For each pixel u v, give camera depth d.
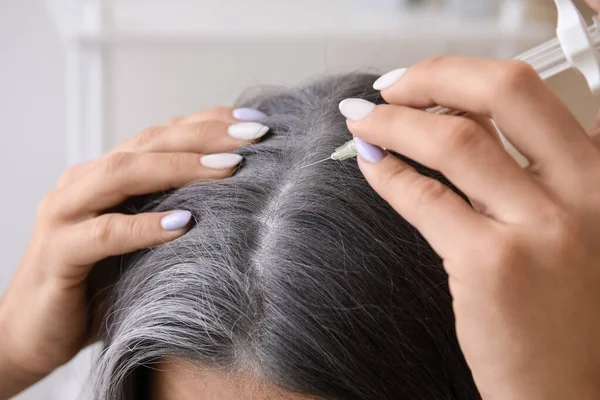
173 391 0.52
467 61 0.36
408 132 0.35
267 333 0.47
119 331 0.55
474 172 0.34
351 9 1.13
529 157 0.36
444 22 1.09
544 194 0.34
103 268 0.65
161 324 0.50
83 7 0.97
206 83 1.06
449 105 0.37
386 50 1.10
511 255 0.33
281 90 0.69
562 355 0.34
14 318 0.65
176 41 1.01
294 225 0.48
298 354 0.46
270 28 1.02
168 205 0.56
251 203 0.52
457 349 0.48
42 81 1.19
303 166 0.52
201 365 0.50
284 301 0.46
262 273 0.48
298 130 0.56
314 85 0.65
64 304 0.62
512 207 0.33
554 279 0.33
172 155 0.56
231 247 0.50
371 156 0.38
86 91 1.01
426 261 0.48
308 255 0.47
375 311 0.46
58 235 0.59
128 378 0.54
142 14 1.04
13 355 0.66
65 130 1.22
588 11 0.43
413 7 1.13
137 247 0.55
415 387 0.47
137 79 1.03
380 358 0.46
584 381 0.35
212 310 0.49
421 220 0.35
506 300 0.33
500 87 0.34
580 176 0.34
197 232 0.52
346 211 0.48
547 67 0.43
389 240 0.48
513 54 1.10
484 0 1.10
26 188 1.23
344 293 0.46
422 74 0.37
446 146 0.34
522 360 0.34
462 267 0.34
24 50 1.17
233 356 0.48
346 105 0.39
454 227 0.34
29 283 0.63
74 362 1.07
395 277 0.47
